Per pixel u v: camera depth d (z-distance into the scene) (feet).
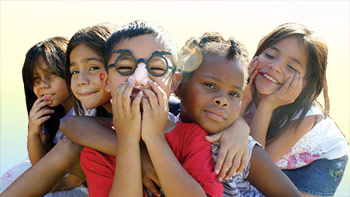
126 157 4.46
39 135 7.02
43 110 6.97
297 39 6.95
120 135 4.55
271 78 6.90
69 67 6.28
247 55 5.58
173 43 4.94
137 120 4.47
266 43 7.20
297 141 7.13
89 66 5.90
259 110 6.89
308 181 7.38
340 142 7.50
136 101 4.43
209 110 5.02
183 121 5.49
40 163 5.18
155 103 4.50
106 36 6.06
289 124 7.09
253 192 5.71
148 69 4.56
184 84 5.20
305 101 7.06
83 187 6.61
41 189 5.11
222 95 5.00
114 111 4.55
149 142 4.51
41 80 7.09
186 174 4.45
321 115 7.20
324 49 7.11
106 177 4.76
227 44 5.24
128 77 4.60
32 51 7.09
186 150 4.83
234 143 5.05
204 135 4.97
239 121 5.49
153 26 4.82
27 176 5.09
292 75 6.86
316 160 7.40
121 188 4.40
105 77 5.83
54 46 7.16
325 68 7.22
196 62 5.12
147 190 4.92
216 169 4.78
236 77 5.03
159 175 4.45
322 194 7.39
